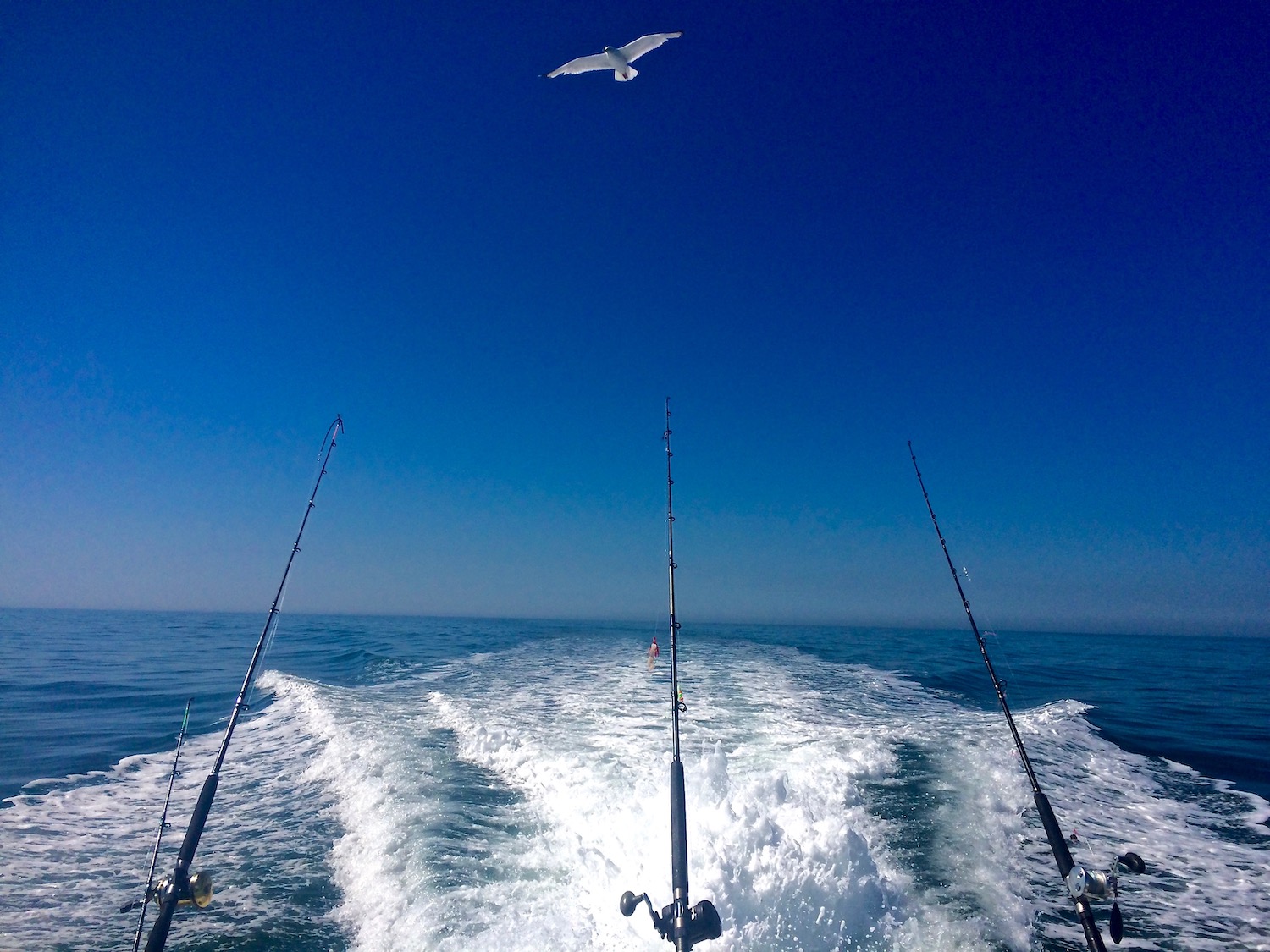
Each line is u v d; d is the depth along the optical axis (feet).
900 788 18.89
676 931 7.72
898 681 40.42
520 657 48.88
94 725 27.22
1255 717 32.12
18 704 31.63
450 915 11.43
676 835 8.73
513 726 24.63
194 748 23.39
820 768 19.90
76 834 15.53
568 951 10.38
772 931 10.96
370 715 26.78
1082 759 22.68
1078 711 31.24
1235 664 62.49
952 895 12.64
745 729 25.45
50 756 22.21
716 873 11.77
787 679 39.04
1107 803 18.44
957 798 18.08
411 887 12.48
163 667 46.32
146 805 17.61
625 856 13.50
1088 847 15.44
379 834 15.10
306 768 20.81
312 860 14.35
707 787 16.19
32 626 93.35
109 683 38.73
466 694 31.81
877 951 10.84
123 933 11.40
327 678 38.83
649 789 17.26
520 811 16.63
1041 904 12.73
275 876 13.57
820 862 12.14
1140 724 29.76
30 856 14.20
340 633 78.64
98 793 18.45
